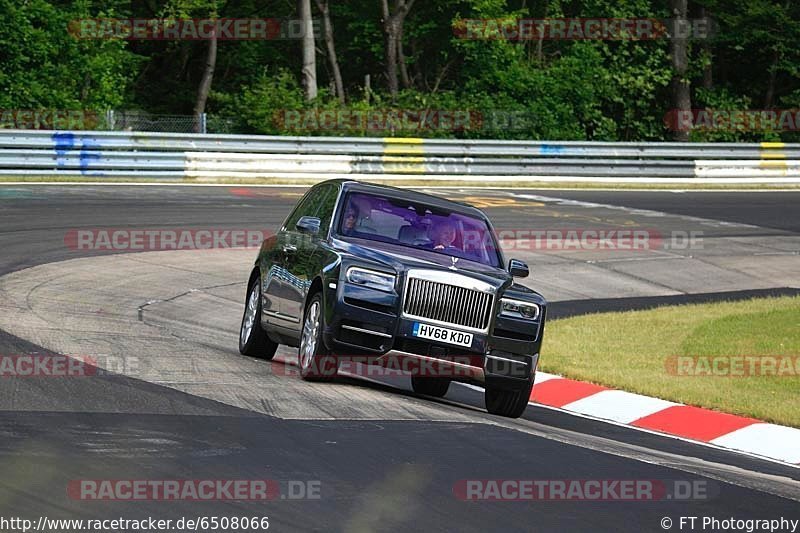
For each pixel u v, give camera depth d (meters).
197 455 22.94
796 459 32.91
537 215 89.06
